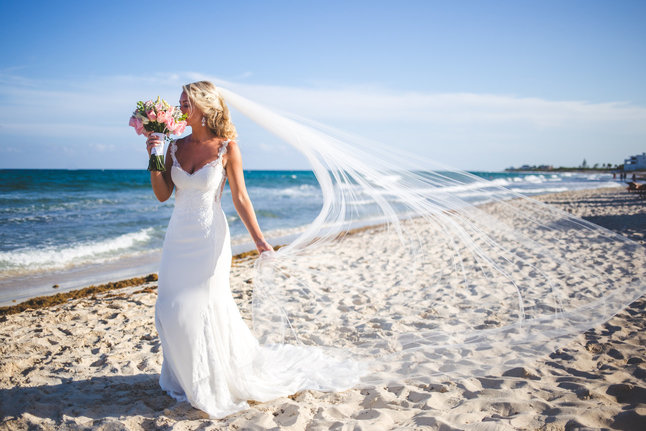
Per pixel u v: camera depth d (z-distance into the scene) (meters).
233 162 2.82
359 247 9.84
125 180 42.88
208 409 2.61
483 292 5.37
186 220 2.71
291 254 3.23
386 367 3.32
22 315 5.27
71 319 5.06
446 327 4.22
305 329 4.35
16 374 3.35
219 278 2.77
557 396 2.69
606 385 2.78
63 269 8.58
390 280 6.61
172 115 2.64
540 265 5.16
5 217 15.16
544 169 142.38
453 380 3.04
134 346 4.02
